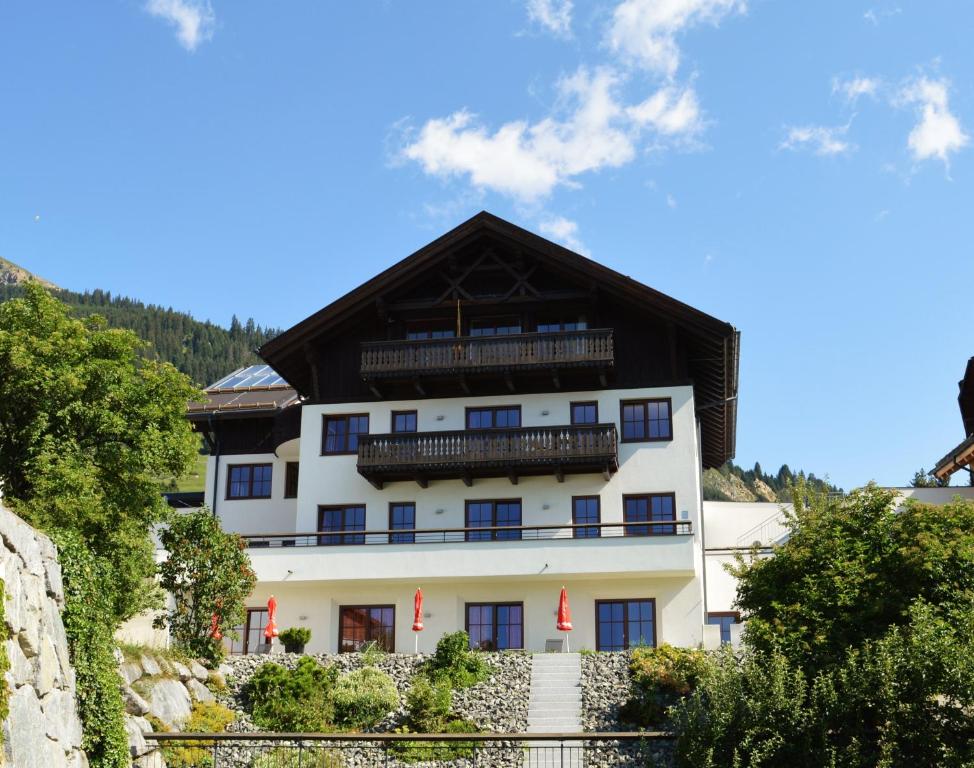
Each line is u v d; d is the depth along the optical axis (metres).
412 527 36.66
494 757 24.05
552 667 28.27
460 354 36.38
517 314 37.78
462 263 38.19
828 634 21.59
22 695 16.22
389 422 37.66
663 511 35.50
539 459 35.09
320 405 38.09
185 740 20.84
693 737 20.11
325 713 25.73
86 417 25.30
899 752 18.70
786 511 24.98
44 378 24.66
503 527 34.66
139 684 23.30
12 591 16.39
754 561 25.00
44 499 23.83
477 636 34.81
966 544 22.05
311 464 37.59
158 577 29.52
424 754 24.06
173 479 27.41
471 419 37.31
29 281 26.16
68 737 17.62
